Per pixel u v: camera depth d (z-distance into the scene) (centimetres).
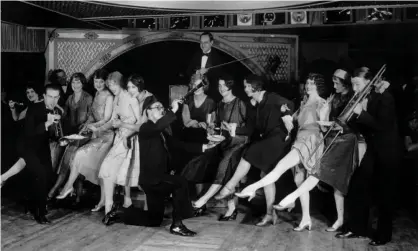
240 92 904
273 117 620
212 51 800
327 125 572
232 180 625
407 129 713
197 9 781
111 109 675
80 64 864
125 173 634
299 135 602
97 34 861
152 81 946
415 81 719
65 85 773
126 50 862
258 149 614
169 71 942
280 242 555
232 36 845
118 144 636
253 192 578
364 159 571
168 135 656
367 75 569
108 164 624
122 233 585
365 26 869
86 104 726
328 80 822
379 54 872
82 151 664
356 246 541
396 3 729
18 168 647
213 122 695
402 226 616
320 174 575
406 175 697
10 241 549
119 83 654
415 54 847
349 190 580
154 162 580
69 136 648
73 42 860
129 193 667
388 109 543
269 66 847
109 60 862
